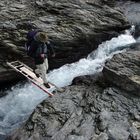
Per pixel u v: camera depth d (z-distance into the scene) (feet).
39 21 42.34
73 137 27.09
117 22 47.73
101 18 47.01
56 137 27.35
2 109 36.11
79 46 43.06
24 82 40.16
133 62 34.17
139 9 57.11
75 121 28.89
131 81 31.42
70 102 31.24
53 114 29.86
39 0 46.73
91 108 30.25
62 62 42.32
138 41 48.44
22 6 44.65
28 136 27.96
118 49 45.91
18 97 37.76
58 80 39.99
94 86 33.94
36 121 29.25
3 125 33.60
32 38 31.09
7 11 42.86
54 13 44.65
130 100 31.01
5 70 38.09
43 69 32.45
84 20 44.98
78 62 43.52
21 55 38.83
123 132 27.30
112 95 31.71
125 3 59.88
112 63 34.35
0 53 38.32
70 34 42.14
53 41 40.50
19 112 35.42
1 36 38.58
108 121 28.50
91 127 28.12
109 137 26.91
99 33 45.21
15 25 40.45
